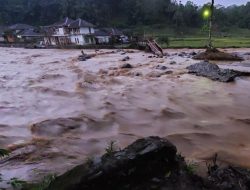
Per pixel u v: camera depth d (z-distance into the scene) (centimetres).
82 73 2436
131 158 551
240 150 948
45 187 570
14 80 2212
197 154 918
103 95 1678
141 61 3153
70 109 1430
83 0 11844
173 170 588
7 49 6000
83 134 1112
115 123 1221
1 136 1094
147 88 1825
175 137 1066
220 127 1161
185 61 3053
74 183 527
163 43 5744
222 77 1991
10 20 11294
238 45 5319
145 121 1244
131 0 12325
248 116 1283
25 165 855
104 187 530
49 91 1820
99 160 560
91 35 6950
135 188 540
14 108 1462
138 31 10325
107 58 3562
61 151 956
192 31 10825
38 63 3297
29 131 1152
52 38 7331
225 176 652
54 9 11431
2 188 708
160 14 12362
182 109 1395
